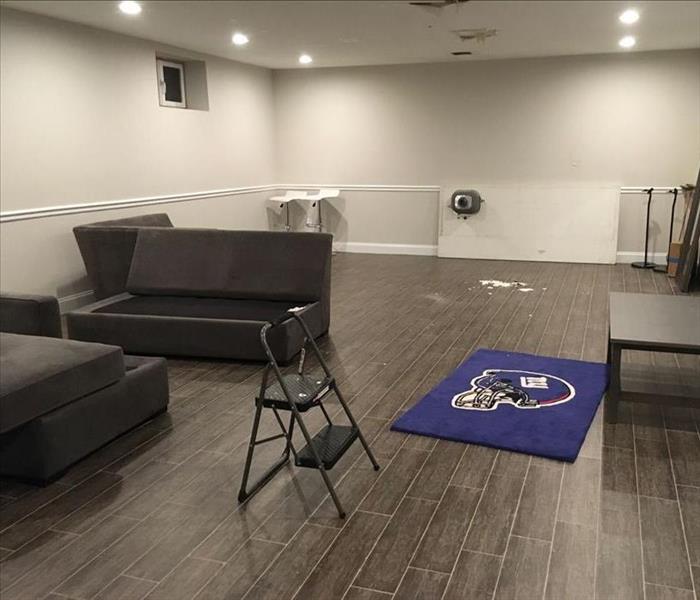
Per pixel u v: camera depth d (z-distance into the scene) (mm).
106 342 4438
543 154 7988
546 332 4898
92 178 5887
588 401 3506
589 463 2844
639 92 7480
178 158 7039
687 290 6281
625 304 3855
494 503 2531
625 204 7789
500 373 3973
